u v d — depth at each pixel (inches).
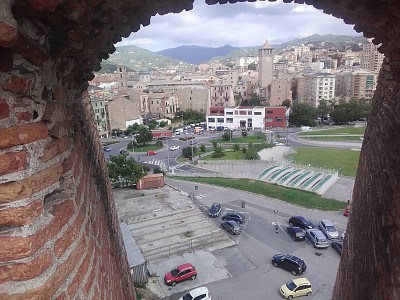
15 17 70.2
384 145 169.9
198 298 545.0
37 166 77.4
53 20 82.8
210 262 686.5
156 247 738.8
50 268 78.7
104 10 110.5
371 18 145.0
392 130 158.7
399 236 129.6
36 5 69.6
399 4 119.6
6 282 71.8
